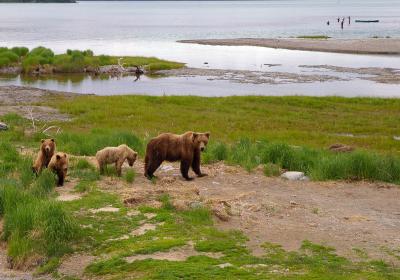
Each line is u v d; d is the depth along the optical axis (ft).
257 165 52.85
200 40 307.37
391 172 49.83
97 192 40.98
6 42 306.35
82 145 58.49
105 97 125.39
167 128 88.89
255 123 96.02
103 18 620.08
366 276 26.58
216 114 104.63
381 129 92.94
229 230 33.35
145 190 40.78
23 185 41.88
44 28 433.48
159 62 206.18
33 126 79.66
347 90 147.84
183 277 26.13
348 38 305.53
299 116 104.42
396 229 34.78
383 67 193.47
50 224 32.40
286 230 33.76
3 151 54.34
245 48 269.85
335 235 33.14
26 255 30.91
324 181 48.19
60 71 198.08
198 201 37.81
